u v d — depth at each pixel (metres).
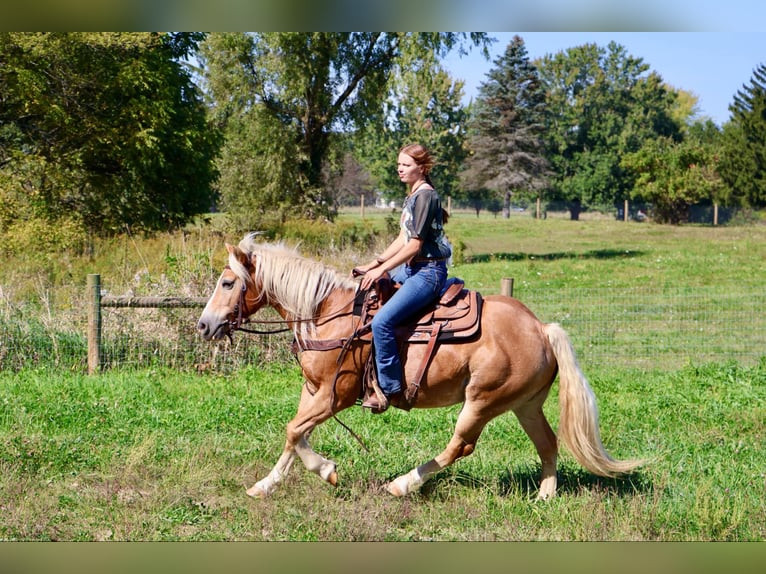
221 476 6.34
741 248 29.34
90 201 24.70
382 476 6.44
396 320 5.52
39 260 17.08
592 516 5.52
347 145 33.25
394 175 60.31
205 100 31.72
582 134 71.81
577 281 20.70
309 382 5.93
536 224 45.22
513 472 6.52
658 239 34.69
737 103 53.69
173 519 5.54
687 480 6.29
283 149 30.39
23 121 23.89
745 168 49.72
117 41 22.75
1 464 6.38
